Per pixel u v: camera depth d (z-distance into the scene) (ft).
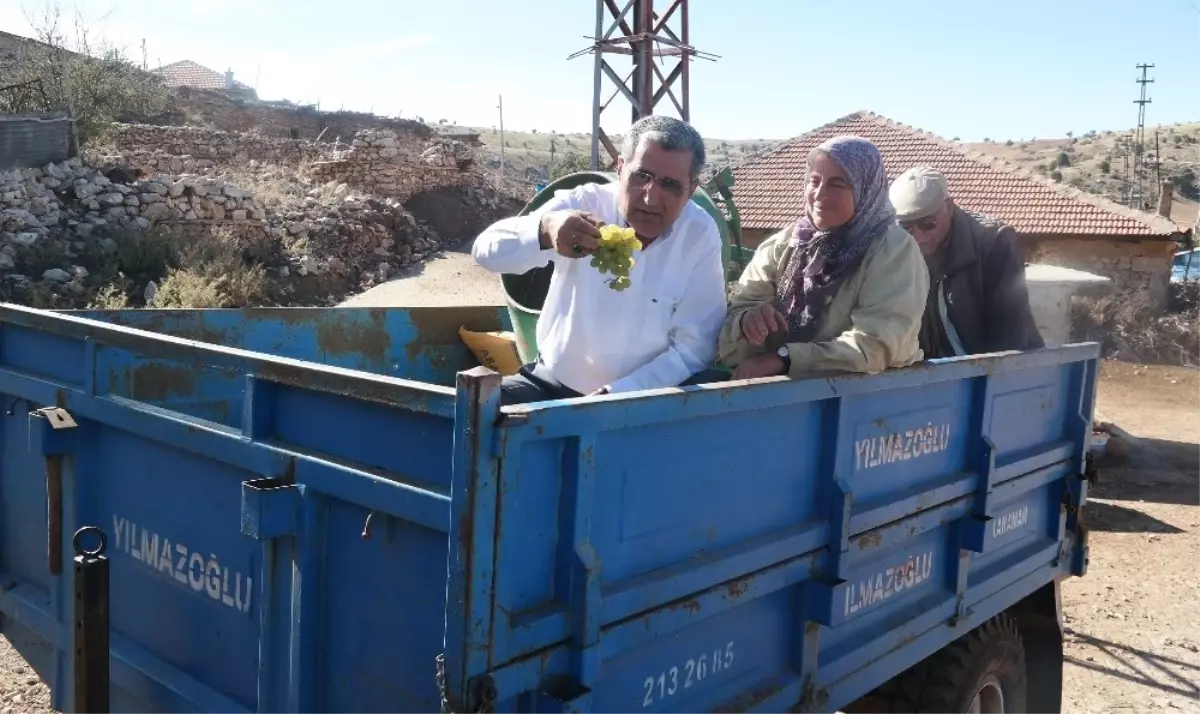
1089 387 13.17
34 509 10.00
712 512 7.20
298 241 59.41
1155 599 23.43
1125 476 36.91
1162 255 75.77
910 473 9.52
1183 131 410.52
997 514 11.37
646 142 9.35
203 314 12.73
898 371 8.98
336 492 6.51
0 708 13.46
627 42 53.93
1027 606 13.26
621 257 8.52
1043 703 13.17
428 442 6.03
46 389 9.46
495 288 63.41
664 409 6.48
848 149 9.69
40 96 66.90
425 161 82.38
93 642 7.88
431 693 6.09
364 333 14.85
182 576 8.11
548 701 5.84
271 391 7.25
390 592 6.35
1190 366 68.23
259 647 7.22
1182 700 17.69
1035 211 78.48
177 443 7.85
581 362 9.70
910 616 9.76
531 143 335.06
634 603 6.35
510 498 5.57
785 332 9.86
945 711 10.46
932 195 13.52
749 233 82.99
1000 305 13.94
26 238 46.50
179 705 8.05
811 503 8.33
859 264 9.73
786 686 8.07
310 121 110.32
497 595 5.53
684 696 7.20
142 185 53.36
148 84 94.58
